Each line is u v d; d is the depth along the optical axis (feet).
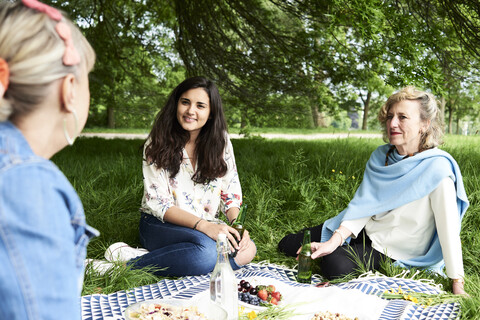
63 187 2.75
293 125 82.64
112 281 9.21
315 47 26.63
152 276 9.75
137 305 6.02
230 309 6.73
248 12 26.89
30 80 2.74
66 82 2.88
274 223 13.65
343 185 16.43
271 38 27.35
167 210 10.34
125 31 34.63
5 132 2.74
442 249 9.31
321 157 21.63
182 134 10.61
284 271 10.66
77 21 30.40
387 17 18.90
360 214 10.31
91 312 7.86
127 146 34.65
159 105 61.46
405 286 9.18
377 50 19.60
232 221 10.99
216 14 27.09
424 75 18.34
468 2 20.02
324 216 13.99
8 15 2.83
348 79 26.94
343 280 9.91
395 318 7.93
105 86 42.63
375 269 10.29
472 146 31.45
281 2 23.98
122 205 14.43
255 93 30.55
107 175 17.88
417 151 10.16
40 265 2.48
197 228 10.06
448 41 21.25
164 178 10.64
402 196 9.80
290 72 28.37
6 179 2.54
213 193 11.03
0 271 2.42
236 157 23.94
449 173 9.43
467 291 9.05
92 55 3.17
